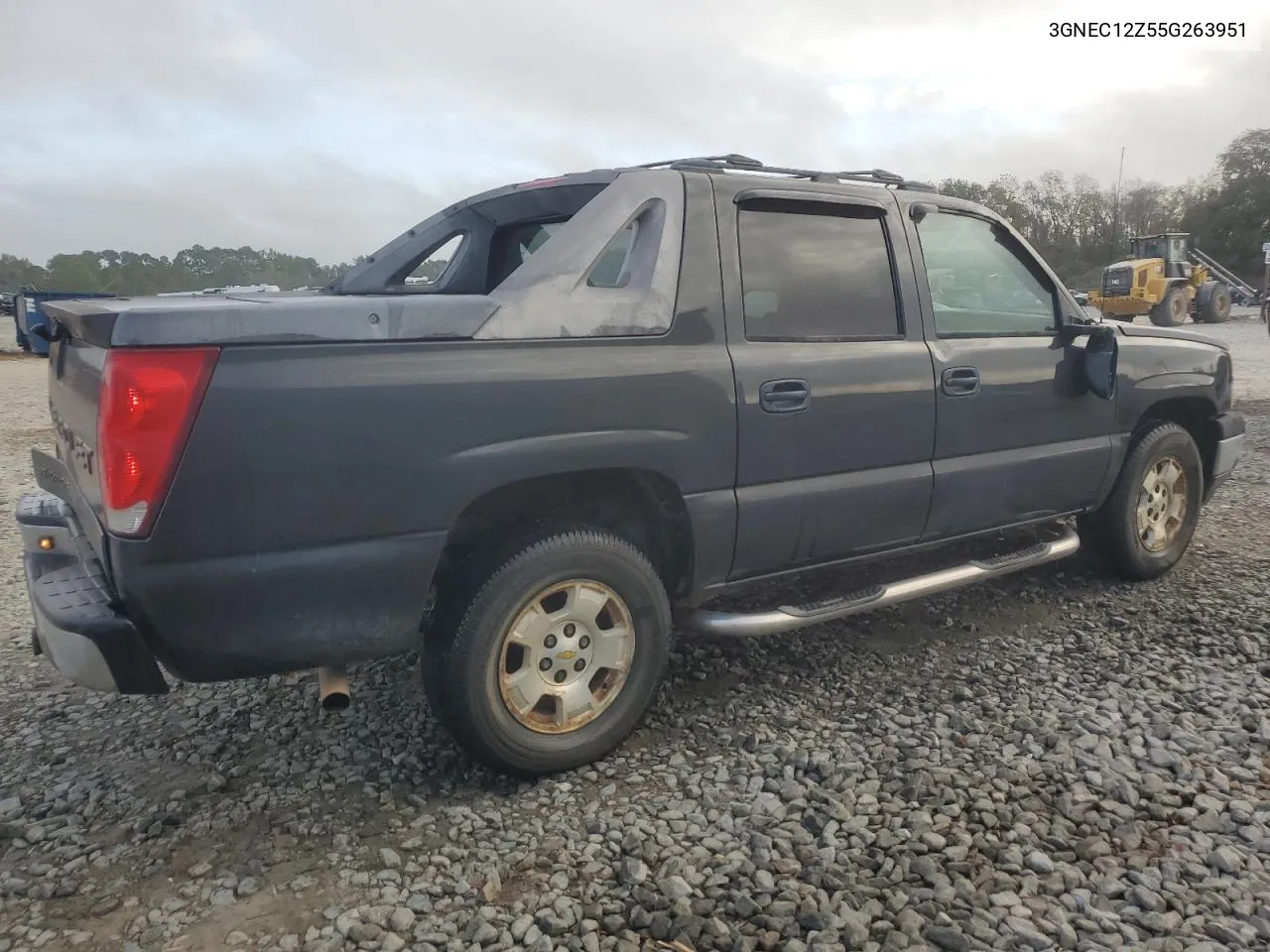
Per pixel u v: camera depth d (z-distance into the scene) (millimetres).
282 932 2383
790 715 3520
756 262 3420
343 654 2691
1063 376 4258
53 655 2582
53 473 3344
